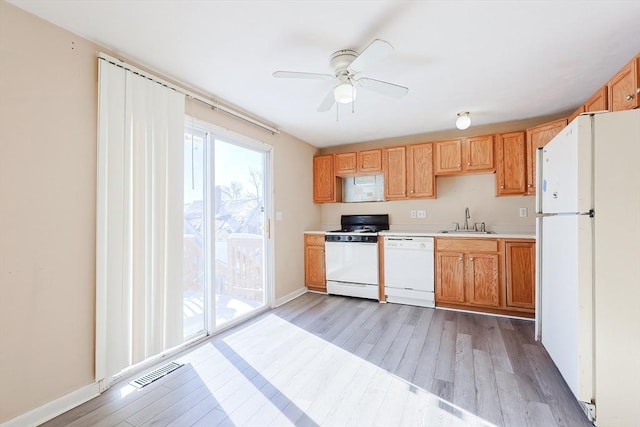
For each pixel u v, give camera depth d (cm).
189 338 260
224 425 159
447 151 378
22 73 159
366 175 455
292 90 267
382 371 211
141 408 174
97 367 187
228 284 383
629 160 149
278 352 242
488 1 158
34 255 163
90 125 188
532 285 307
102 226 191
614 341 150
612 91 220
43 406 165
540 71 236
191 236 296
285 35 187
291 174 412
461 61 220
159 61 217
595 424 151
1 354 151
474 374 204
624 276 149
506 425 155
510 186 343
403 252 368
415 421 160
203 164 280
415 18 171
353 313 338
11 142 155
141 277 211
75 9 160
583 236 154
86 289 186
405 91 217
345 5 160
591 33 186
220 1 156
